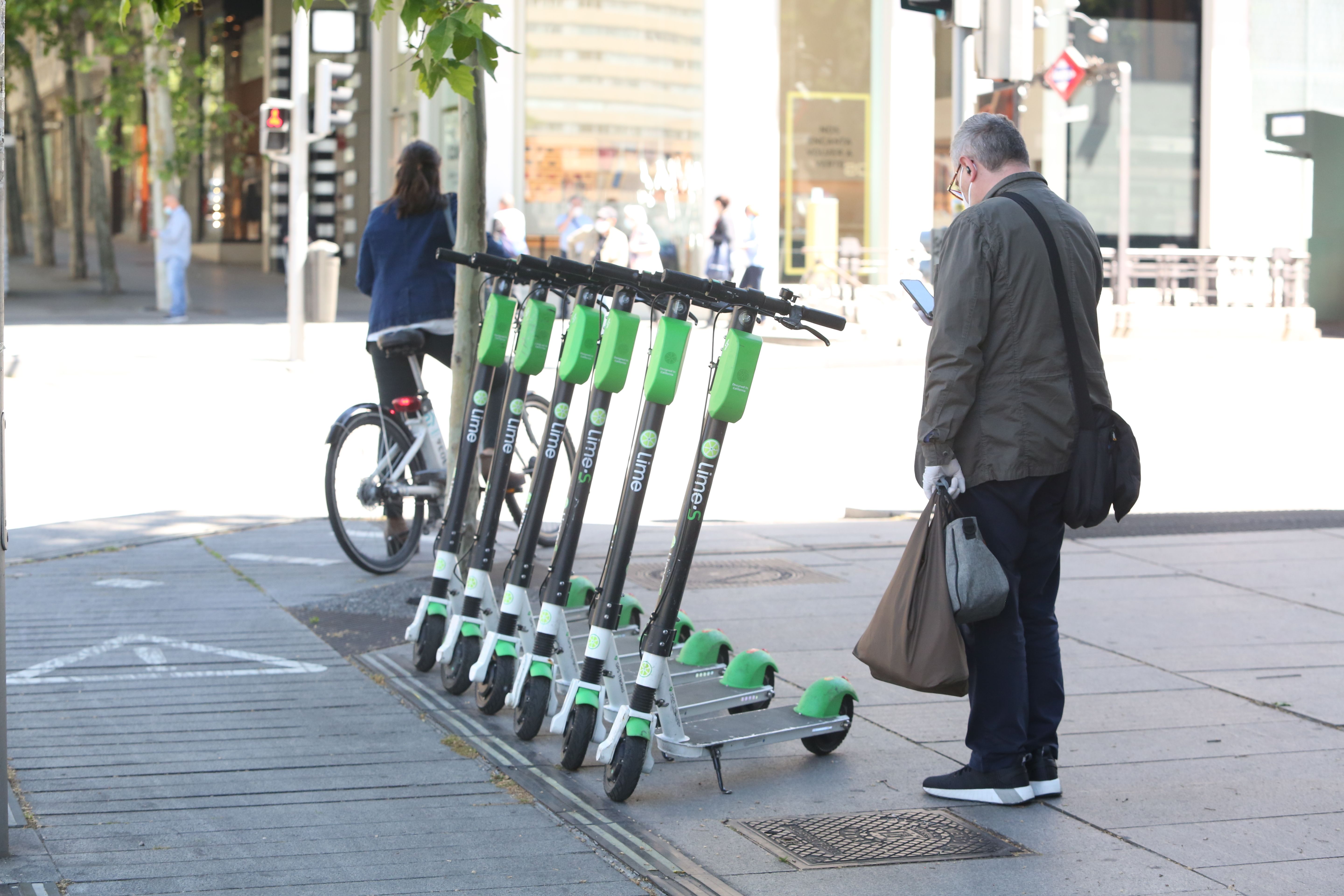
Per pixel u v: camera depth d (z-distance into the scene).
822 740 5.95
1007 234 5.16
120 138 37.62
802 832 5.11
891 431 16.84
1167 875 4.72
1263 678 7.03
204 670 7.00
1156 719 6.41
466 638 6.57
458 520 7.01
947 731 6.27
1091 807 5.36
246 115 53.91
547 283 6.53
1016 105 14.95
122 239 70.44
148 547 9.89
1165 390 20.73
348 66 22.53
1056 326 5.20
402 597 8.35
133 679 6.83
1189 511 11.59
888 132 35.34
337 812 5.23
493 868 4.75
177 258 31.00
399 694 6.70
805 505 12.35
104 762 5.68
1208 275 32.31
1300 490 12.80
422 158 8.98
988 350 5.21
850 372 23.69
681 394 20.69
